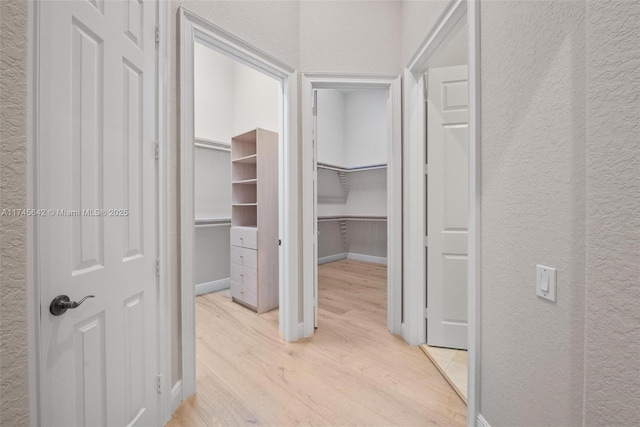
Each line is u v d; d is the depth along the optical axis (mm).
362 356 1938
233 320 2582
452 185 2010
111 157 1015
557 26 845
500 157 1104
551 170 872
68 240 834
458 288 1998
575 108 792
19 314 688
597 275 658
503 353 1095
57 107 797
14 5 667
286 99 2133
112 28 1017
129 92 1111
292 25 2117
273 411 1410
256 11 1887
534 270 940
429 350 1981
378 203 4957
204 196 3451
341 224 5254
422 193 2098
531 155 948
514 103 1025
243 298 2932
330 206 5027
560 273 842
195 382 1546
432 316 2047
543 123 899
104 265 980
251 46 1850
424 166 2109
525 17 970
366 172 5086
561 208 839
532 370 950
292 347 2064
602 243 648
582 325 778
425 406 1445
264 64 1967
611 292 632
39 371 742
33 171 725
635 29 588
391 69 2242
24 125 696
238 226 3131
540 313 917
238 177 3188
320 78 2195
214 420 1354
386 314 2689
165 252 1360
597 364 658
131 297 1124
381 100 4879
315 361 1872
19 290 687
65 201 826
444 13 1564
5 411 660
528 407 967
